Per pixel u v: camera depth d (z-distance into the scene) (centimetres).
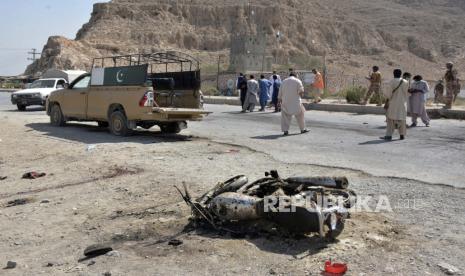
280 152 1134
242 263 528
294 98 1440
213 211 619
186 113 1403
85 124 1848
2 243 650
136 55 1485
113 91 1476
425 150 1159
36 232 684
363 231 601
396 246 557
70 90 1667
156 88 1512
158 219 684
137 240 618
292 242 571
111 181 917
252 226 612
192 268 525
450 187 799
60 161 1131
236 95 4003
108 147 1249
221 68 8919
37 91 2597
